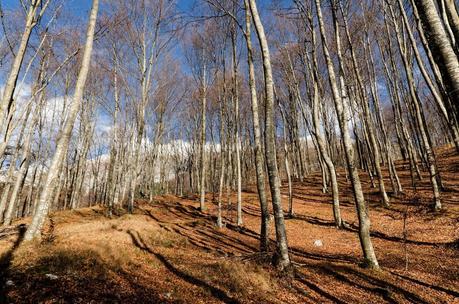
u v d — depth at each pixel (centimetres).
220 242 1207
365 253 856
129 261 742
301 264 869
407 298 659
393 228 1395
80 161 3022
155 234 1120
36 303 461
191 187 4084
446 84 320
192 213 2047
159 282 630
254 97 1180
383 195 1802
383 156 3250
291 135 3609
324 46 1009
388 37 1956
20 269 591
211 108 3081
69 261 648
